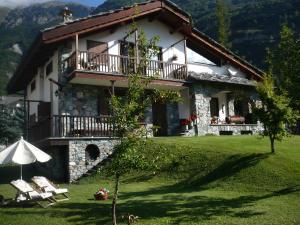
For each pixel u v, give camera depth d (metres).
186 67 23.56
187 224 9.09
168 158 9.75
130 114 8.66
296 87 13.37
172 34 24.22
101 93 21.09
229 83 24.62
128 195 12.81
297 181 12.81
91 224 9.19
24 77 26.23
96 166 17.62
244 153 15.57
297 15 79.06
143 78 9.23
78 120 19.91
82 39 20.70
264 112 15.00
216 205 10.91
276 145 17.08
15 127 35.12
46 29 18.80
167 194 12.70
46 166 20.02
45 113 21.03
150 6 22.44
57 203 11.78
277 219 9.34
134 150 8.45
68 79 19.72
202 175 14.66
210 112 25.72
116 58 21.30
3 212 10.63
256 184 13.05
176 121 23.83
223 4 53.88
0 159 12.41
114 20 20.94
